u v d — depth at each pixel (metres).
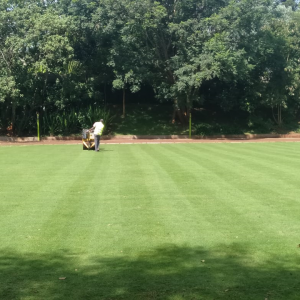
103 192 10.23
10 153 20.42
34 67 29.62
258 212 8.30
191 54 31.69
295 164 15.33
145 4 30.48
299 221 7.66
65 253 6.08
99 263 5.68
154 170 13.78
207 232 7.02
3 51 29.66
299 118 42.16
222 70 30.98
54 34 29.39
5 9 30.08
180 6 31.58
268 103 36.59
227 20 31.14
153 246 6.36
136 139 34.09
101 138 34.19
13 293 4.73
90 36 34.62
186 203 9.05
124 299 4.55
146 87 42.09
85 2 33.06
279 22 39.09
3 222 7.69
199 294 4.67
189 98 33.78
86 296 4.64
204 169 13.96
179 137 35.06
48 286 4.92
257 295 4.64
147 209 8.55
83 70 34.78
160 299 4.55
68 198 9.62
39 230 7.18
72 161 16.64
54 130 34.38
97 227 7.33
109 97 41.88
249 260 5.77
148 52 33.12
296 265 5.58
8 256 5.98
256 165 15.04
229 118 40.44
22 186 11.10
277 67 36.81
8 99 31.70
